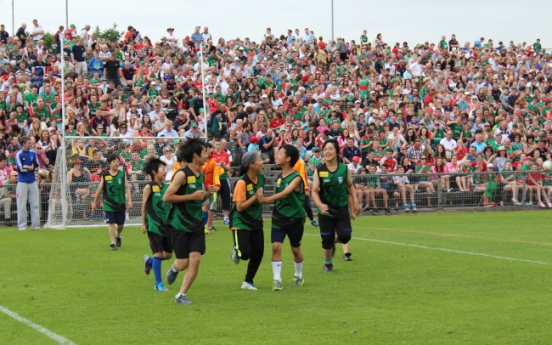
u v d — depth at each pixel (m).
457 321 7.71
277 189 9.80
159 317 8.02
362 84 29.41
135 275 10.93
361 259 12.39
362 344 6.81
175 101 25.33
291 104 25.73
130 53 29.33
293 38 35.88
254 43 34.06
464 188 23.27
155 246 9.74
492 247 13.96
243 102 26.30
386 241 14.91
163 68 26.84
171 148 19.41
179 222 8.70
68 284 10.16
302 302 8.81
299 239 9.85
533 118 29.11
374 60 34.53
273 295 9.28
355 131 23.97
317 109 26.28
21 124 21.55
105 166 18.89
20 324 7.73
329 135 23.66
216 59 30.55
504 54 37.66
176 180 8.54
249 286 9.70
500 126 26.83
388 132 24.86
